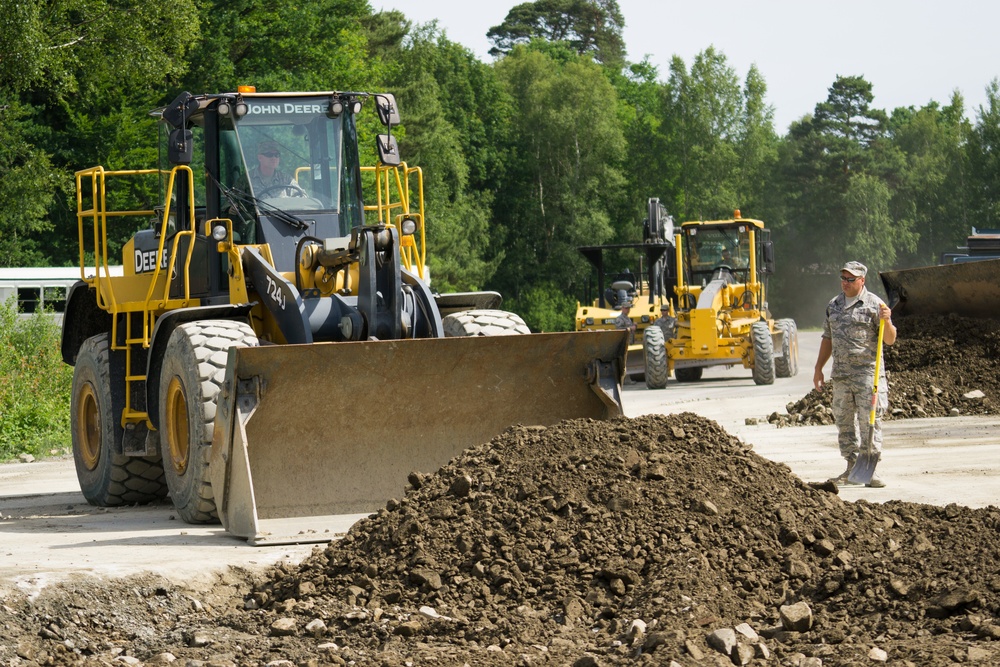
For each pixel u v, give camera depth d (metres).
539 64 130.88
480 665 8.44
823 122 134.38
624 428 12.38
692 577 9.77
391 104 16.69
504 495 11.23
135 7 50.03
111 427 17.00
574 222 119.94
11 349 35.72
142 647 9.41
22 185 51.19
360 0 80.81
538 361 14.14
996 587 8.62
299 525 13.05
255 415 13.28
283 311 14.34
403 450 14.03
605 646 8.74
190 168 15.95
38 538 13.73
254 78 72.50
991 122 127.81
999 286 26.14
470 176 124.31
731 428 23.36
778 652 8.29
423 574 10.20
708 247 40.44
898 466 17.16
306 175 15.92
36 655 9.07
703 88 123.31
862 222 125.12
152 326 16.47
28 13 44.62
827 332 15.89
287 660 8.84
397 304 14.43
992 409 24.12
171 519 15.29
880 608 8.82
